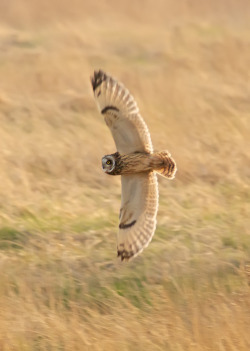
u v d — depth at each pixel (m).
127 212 13.66
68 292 17.44
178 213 21.05
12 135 28.12
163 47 43.34
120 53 43.28
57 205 21.84
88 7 59.19
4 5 59.12
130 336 15.49
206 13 57.44
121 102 12.93
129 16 57.12
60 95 33.78
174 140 26.95
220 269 18.03
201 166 24.47
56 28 50.75
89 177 24.23
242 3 59.38
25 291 17.12
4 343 15.55
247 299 16.72
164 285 17.39
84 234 19.91
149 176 13.56
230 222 20.47
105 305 17.02
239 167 24.62
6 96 32.84
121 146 13.19
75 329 15.61
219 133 27.58
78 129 29.02
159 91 33.44
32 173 24.36
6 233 19.86
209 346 15.11
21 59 40.56
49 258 18.67
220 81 35.72
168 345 15.31
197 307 16.30
